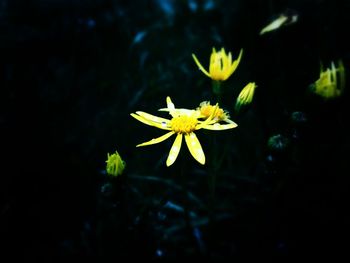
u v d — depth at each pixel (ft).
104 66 0.71
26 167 0.57
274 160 0.43
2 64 0.67
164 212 0.53
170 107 0.40
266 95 0.57
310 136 0.43
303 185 0.48
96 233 0.51
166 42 0.73
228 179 0.58
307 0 0.59
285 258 0.47
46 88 0.67
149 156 0.61
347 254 0.45
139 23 0.77
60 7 0.72
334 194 0.47
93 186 0.58
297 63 0.56
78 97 0.67
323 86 0.39
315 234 0.47
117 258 0.48
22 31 0.69
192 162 0.59
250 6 0.63
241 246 0.49
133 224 0.44
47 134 0.62
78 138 0.62
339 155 0.48
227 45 0.68
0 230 0.51
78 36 0.72
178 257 0.48
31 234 0.52
